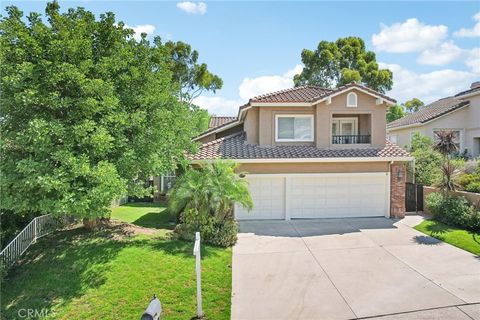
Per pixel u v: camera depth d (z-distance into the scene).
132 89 12.48
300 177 17.05
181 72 35.56
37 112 10.34
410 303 8.05
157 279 9.42
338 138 18.36
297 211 17.22
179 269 10.03
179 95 15.06
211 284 9.23
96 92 10.36
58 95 9.84
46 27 10.12
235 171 16.70
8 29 9.74
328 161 16.61
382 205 17.42
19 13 10.51
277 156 16.52
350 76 37.66
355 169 17.08
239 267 10.58
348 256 11.48
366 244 12.77
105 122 10.56
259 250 12.23
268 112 17.86
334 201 17.30
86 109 10.09
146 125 12.38
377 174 17.16
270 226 15.73
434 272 9.90
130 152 11.23
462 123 26.58
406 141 30.22
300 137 18.08
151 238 12.77
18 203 9.46
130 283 9.22
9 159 10.05
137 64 12.61
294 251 12.10
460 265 10.40
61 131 9.48
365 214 17.39
